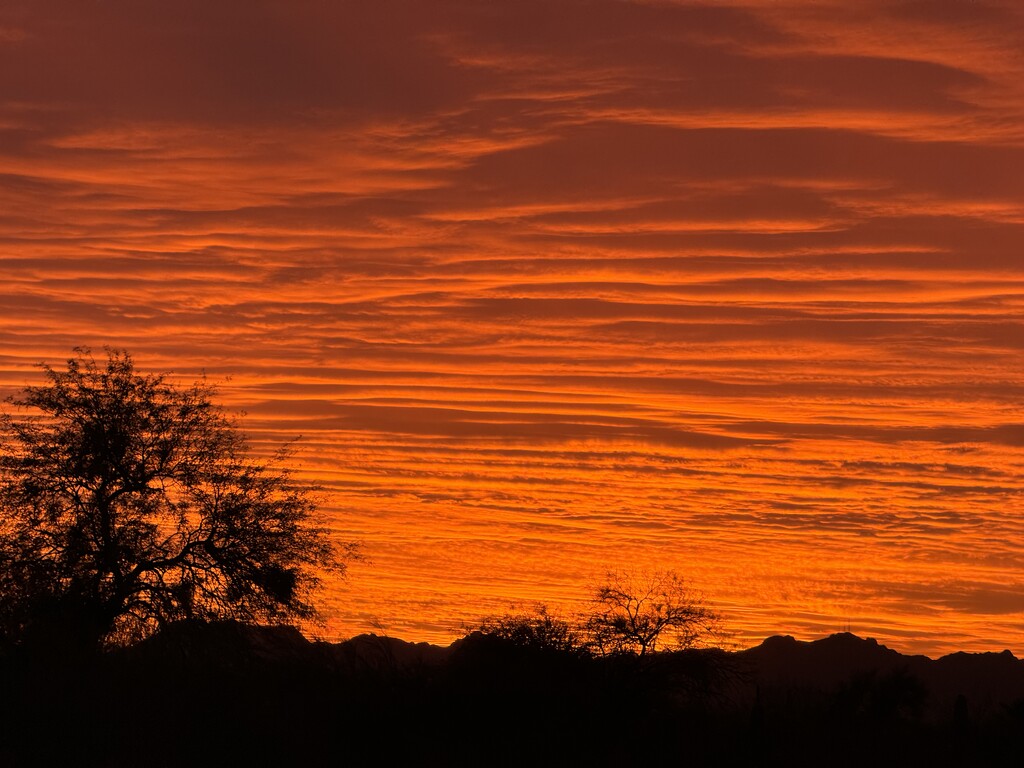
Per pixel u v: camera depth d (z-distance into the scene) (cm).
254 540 4794
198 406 4928
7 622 4512
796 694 5853
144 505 4781
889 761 5044
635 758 4534
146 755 4056
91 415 4822
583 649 4922
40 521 4712
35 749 4006
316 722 4359
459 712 4450
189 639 4634
